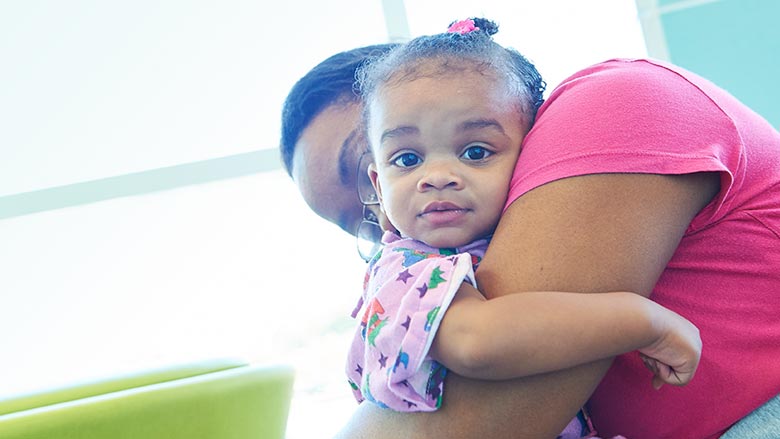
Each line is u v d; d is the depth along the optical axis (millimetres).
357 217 1253
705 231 767
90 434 1062
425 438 752
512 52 952
